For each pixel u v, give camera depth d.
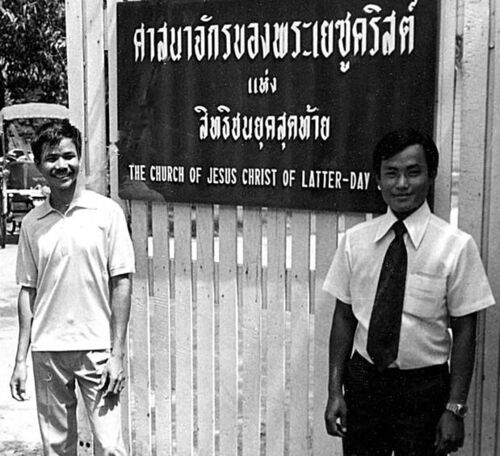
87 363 3.25
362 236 2.73
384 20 3.09
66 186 3.19
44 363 3.29
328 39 3.21
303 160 3.31
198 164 3.57
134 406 3.91
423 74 3.04
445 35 3.01
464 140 3.00
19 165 12.80
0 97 15.40
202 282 3.65
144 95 3.69
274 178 3.39
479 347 3.05
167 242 3.74
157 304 3.80
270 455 3.56
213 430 3.71
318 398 3.41
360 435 2.74
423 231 2.63
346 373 2.80
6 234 13.02
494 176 2.97
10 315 7.76
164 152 3.66
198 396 3.72
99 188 3.92
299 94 3.30
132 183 3.77
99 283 3.25
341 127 3.22
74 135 3.23
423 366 2.63
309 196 3.31
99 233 3.23
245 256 3.52
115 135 3.85
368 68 3.14
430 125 3.04
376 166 2.71
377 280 2.68
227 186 3.51
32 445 4.51
